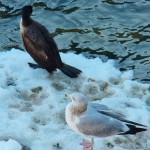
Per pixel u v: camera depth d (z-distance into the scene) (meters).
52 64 14.10
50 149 11.78
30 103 13.23
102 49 16.53
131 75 15.00
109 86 14.00
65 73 14.14
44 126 12.44
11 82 13.98
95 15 18.09
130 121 11.53
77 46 16.62
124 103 13.29
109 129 11.27
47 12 18.25
